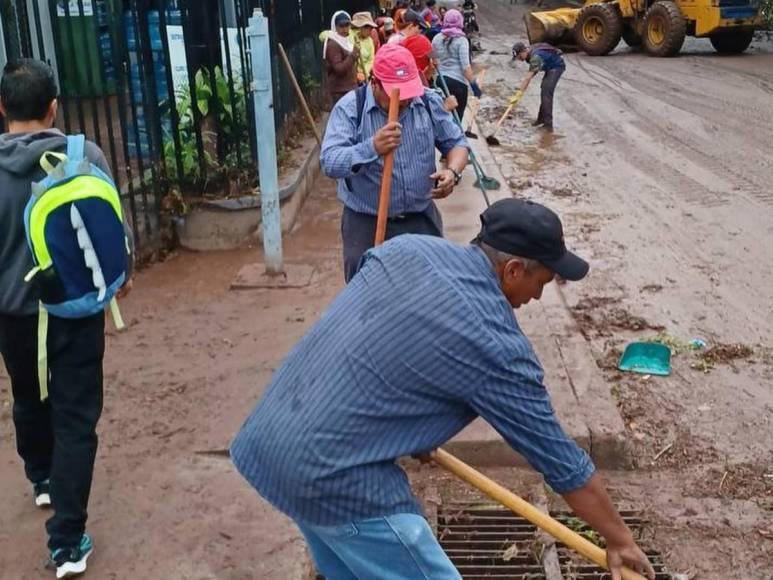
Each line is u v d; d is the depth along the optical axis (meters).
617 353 5.40
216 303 5.96
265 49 5.90
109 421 4.43
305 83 11.62
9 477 4.00
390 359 2.19
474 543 3.68
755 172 9.95
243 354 5.15
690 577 3.47
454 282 2.23
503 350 2.17
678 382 5.06
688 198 8.93
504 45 25.23
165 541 3.54
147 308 5.89
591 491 2.29
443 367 2.17
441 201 8.41
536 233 2.26
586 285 6.56
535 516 2.52
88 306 3.10
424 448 2.27
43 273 3.03
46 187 3.02
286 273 6.40
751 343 5.59
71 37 6.22
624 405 4.79
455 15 10.37
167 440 4.25
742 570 3.51
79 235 3.04
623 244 7.50
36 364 3.34
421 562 2.28
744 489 4.06
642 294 6.39
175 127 6.78
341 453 2.20
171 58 7.42
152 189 6.90
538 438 2.23
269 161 6.12
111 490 3.88
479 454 4.11
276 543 3.51
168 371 4.96
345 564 2.49
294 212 7.77
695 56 20.81
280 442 2.24
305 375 2.28
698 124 12.84
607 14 20.98
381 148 3.97
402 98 4.07
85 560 3.38
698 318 5.97
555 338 5.28
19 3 5.76
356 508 2.23
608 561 2.41
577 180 9.82
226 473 4.00
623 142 11.77
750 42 21.33
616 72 18.50
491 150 11.48
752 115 13.41
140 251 6.63
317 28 13.05
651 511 3.90
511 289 2.32
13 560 3.45
